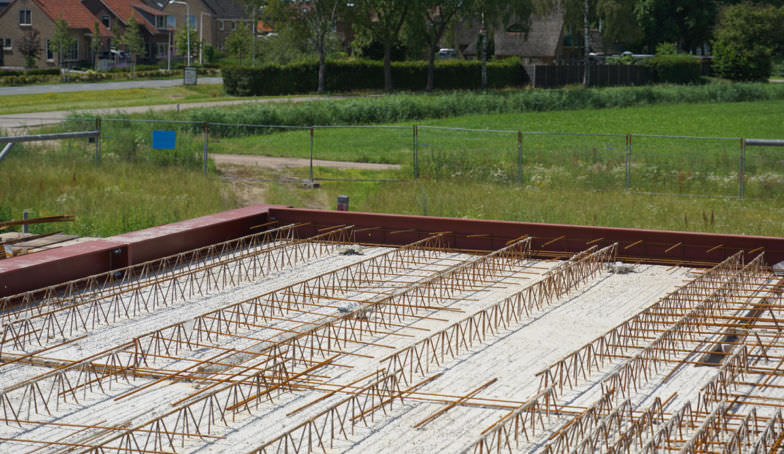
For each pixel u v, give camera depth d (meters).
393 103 45.97
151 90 55.88
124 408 8.98
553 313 12.52
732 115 50.69
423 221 17.03
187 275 14.59
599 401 8.20
